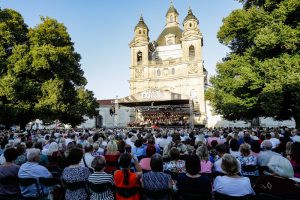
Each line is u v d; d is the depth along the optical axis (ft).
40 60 104.63
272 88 70.95
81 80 127.03
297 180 16.28
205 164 23.97
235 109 85.76
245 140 36.09
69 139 47.24
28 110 105.60
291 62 70.74
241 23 88.12
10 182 22.44
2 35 108.27
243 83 80.94
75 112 114.01
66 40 122.42
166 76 191.83
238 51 104.27
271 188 14.80
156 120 154.20
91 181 18.35
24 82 105.29
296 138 41.55
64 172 19.81
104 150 33.63
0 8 112.57
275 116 87.51
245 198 15.87
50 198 24.47
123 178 17.87
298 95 66.54
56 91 106.42
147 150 27.71
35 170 22.67
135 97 133.39
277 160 15.12
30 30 115.24
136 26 203.21
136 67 198.08
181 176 17.26
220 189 16.26
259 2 91.20
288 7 73.72
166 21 230.89
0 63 104.94
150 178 17.72
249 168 24.27
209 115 180.65
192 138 44.75
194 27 191.11
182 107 147.13
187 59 189.26
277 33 73.92
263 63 75.97
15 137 55.67
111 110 140.77
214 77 100.01
